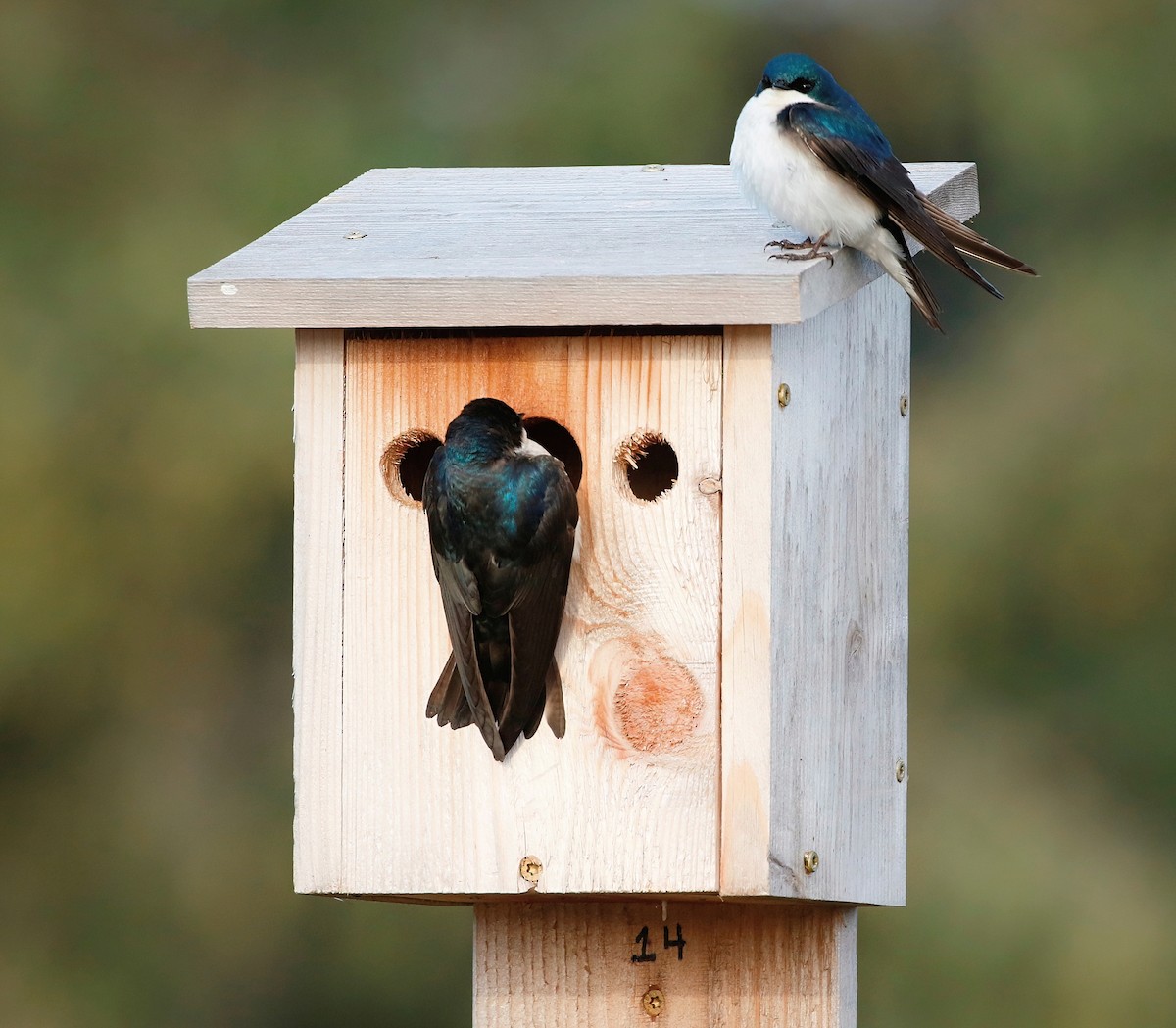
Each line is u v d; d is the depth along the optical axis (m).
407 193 8.39
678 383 7.30
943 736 15.21
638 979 7.90
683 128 16.53
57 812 15.05
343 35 16.61
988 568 15.54
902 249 7.57
